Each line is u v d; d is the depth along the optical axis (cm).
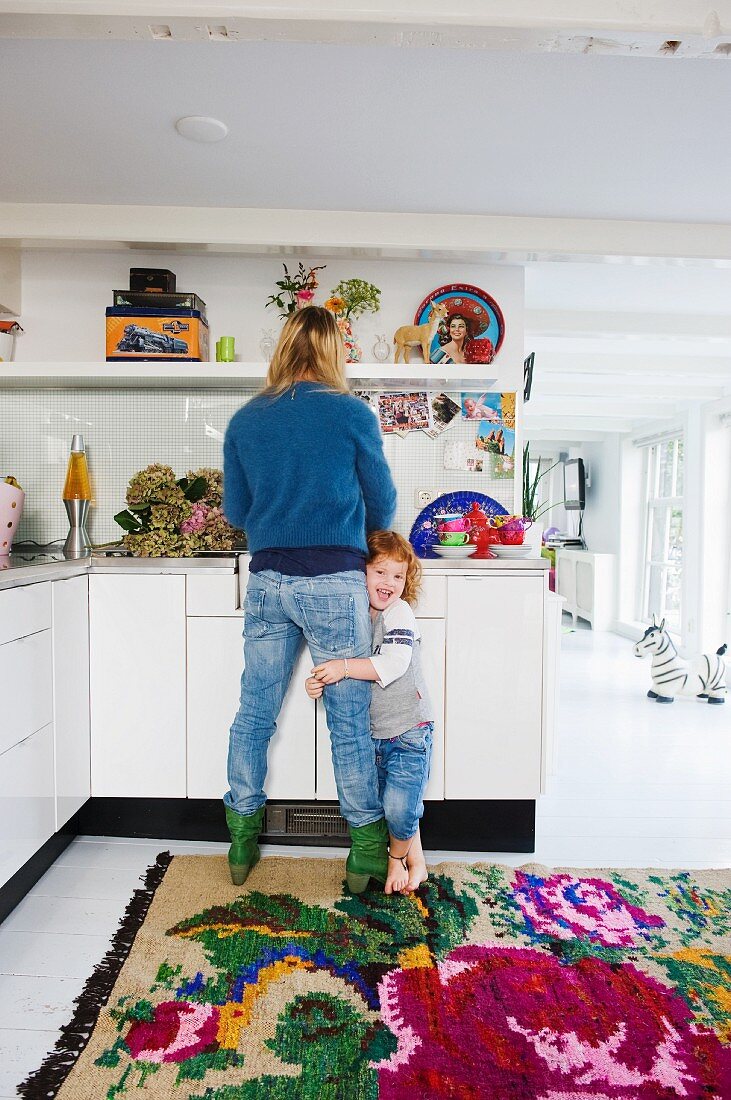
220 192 246
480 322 288
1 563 210
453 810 222
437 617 216
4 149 215
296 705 216
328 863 208
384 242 264
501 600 217
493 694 218
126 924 172
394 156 221
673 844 230
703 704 448
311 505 175
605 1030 136
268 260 284
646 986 150
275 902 184
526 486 337
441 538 243
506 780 219
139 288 260
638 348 475
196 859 210
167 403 279
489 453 285
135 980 150
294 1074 124
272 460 176
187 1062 127
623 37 152
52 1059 128
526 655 218
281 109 193
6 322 272
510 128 204
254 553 184
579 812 257
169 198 251
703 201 254
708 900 189
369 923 174
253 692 188
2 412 280
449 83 181
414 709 188
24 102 190
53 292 281
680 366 500
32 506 281
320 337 185
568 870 206
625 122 200
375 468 181
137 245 263
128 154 219
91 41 164
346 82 181
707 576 570
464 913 180
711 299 372
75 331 281
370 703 188
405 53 169
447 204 257
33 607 181
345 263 287
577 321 394
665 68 174
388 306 289
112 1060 127
